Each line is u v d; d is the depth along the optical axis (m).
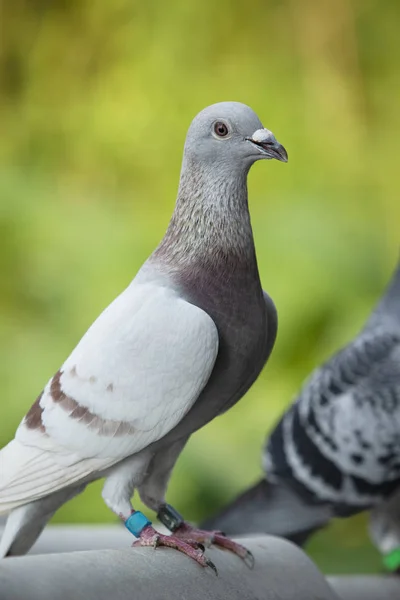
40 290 10.95
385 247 11.47
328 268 10.90
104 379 4.76
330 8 12.54
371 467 7.95
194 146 4.96
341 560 10.88
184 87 12.12
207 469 10.08
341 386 8.19
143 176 11.85
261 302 5.00
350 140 12.09
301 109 12.16
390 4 12.85
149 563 4.28
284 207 11.30
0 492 4.84
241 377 4.99
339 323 10.73
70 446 4.79
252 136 4.89
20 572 3.73
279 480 7.97
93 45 12.43
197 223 4.95
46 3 12.65
